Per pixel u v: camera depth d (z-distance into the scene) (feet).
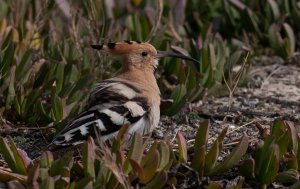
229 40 53.47
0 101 39.11
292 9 54.24
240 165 31.83
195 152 31.60
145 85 33.99
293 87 45.42
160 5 44.78
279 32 52.16
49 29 49.65
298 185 29.35
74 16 46.42
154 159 29.58
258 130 37.52
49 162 29.81
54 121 36.99
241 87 44.98
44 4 49.32
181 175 30.71
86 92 39.17
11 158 30.53
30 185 28.32
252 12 53.93
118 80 33.32
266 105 42.01
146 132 32.81
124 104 31.45
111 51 35.29
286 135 31.68
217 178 31.35
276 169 30.63
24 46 46.09
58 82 40.45
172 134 37.14
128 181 29.04
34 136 36.42
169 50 45.55
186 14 56.44
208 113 39.96
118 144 30.27
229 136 36.86
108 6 55.93
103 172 28.94
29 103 38.04
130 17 51.34
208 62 43.75
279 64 49.88
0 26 48.75
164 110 39.32
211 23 52.65
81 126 30.42
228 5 54.95
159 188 28.94
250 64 46.11
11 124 37.65
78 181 29.48
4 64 40.09
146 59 35.14
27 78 40.47
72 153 30.40
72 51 44.16
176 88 39.29
